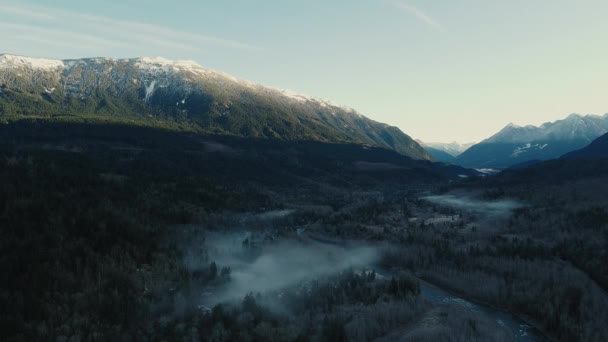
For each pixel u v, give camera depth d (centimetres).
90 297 7369
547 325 7625
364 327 7194
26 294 7050
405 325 7512
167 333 6750
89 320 6856
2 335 6191
